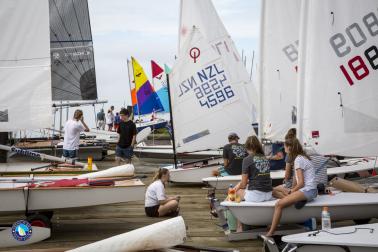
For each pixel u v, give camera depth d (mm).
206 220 7727
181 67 10578
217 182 8773
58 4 16141
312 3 6836
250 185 6352
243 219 6285
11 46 7102
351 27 6785
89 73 16594
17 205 6211
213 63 10727
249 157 6379
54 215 8133
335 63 6801
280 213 6066
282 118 9992
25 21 7133
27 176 7875
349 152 6797
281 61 10031
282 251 5223
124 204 9031
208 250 5348
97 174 7426
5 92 7117
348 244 4840
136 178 7230
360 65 6781
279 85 10016
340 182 7070
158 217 7961
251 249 6102
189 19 12766
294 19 9984
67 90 16469
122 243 5023
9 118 7133
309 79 6863
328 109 6816
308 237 5078
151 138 25547
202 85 10680
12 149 8227
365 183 7621
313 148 6812
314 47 6840
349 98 6785
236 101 10914
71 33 16375
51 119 7258
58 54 16281
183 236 5262
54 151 13180
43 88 7219
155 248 5125
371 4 6770
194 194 10086
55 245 6250
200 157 15414
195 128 10688
